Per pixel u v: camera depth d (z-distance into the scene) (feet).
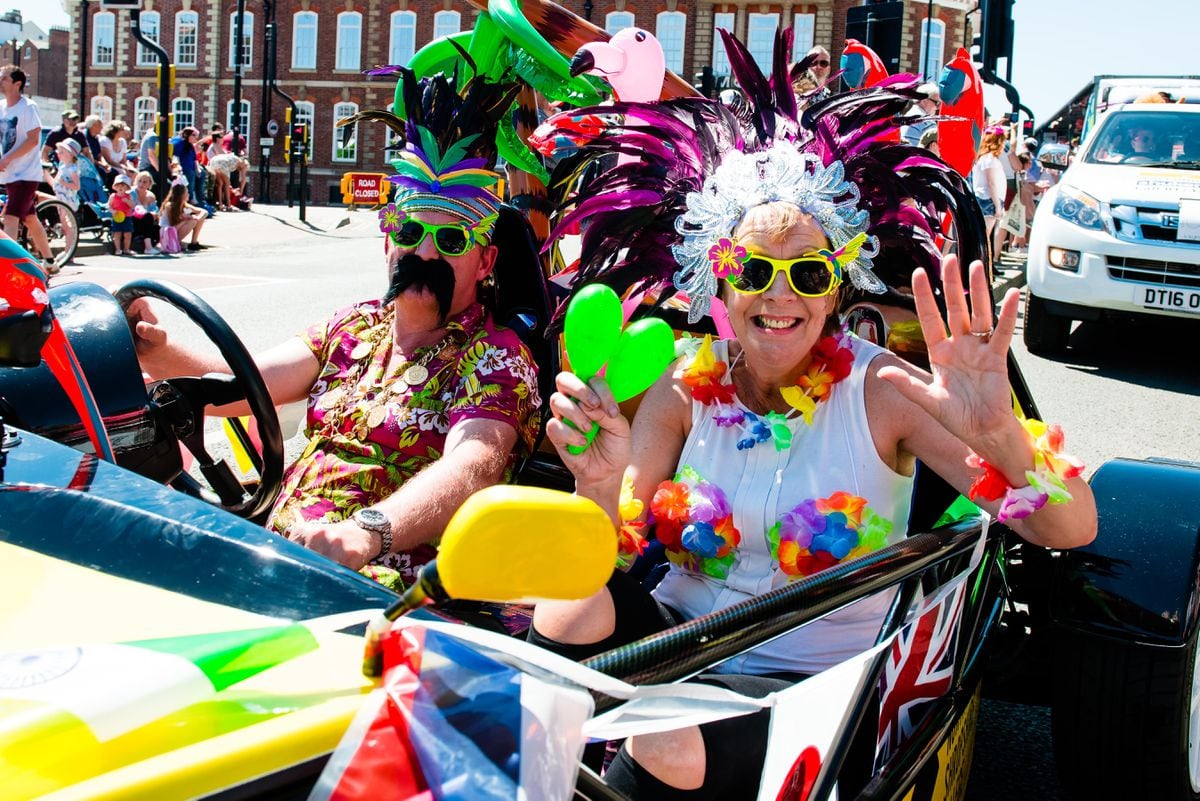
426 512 7.74
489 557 3.69
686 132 7.99
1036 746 10.49
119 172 59.41
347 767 3.66
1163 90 33.58
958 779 8.11
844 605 5.84
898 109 7.75
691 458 7.64
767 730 5.76
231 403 9.49
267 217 83.51
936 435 7.02
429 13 157.48
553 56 10.21
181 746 3.67
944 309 8.16
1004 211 41.70
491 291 9.64
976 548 7.51
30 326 6.37
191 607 4.79
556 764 3.86
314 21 159.43
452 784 3.67
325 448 9.12
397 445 8.89
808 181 7.02
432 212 8.85
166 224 52.47
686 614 7.53
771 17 146.00
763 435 7.27
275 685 4.04
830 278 6.95
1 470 5.78
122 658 4.03
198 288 36.68
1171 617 8.29
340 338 9.62
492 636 4.26
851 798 6.63
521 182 11.53
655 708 4.76
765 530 7.27
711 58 147.43
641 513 7.16
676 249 7.67
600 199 8.25
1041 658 9.49
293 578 4.92
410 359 9.09
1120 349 30.66
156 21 164.35
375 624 4.05
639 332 5.67
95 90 167.63
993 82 30.40
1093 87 38.42
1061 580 8.70
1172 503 8.93
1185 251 26.94
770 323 7.09
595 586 3.85
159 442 8.43
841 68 13.79
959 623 7.95
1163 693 8.26
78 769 3.51
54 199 43.06
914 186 7.75
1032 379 26.25
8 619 4.66
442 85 9.05
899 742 7.17
